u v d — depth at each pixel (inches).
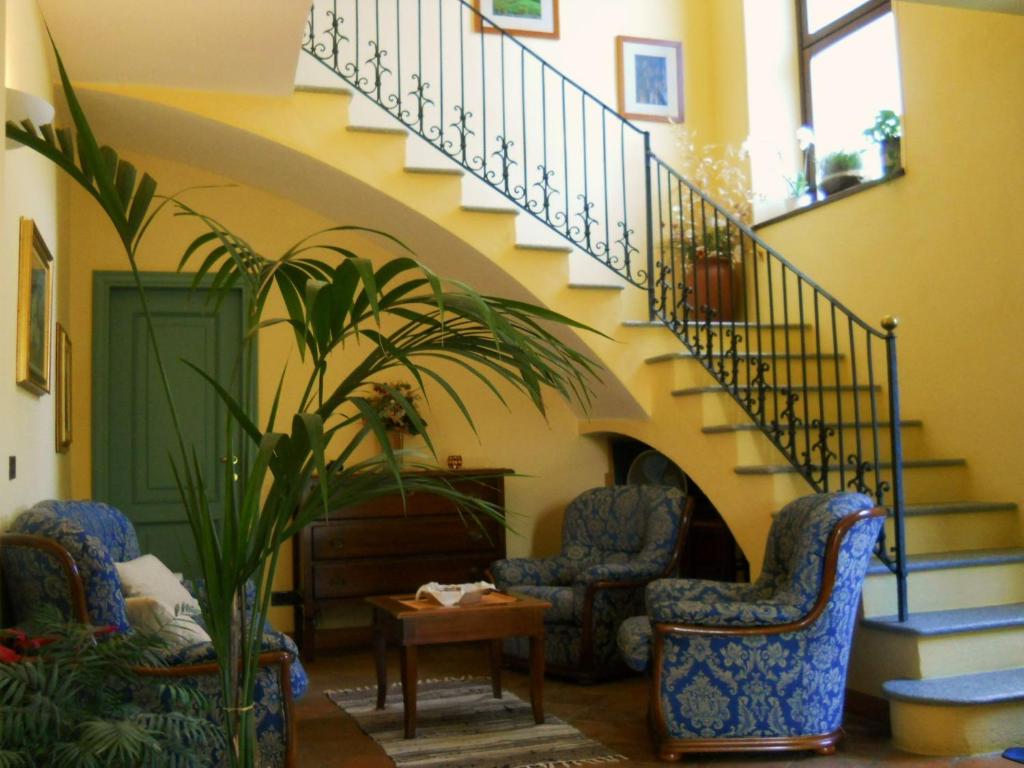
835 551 149.3
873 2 253.3
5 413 121.4
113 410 245.1
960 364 209.2
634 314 276.4
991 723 147.1
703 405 206.1
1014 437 196.4
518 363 87.0
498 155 271.6
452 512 249.0
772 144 276.1
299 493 89.0
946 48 212.2
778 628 148.7
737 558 247.9
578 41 282.0
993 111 200.4
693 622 150.1
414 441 261.4
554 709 186.5
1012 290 196.2
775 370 193.6
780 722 149.8
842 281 241.9
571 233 275.1
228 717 90.5
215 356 251.3
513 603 177.2
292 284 96.7
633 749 157.8
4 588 125.9
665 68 289.7
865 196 235.0
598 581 206.2
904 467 201.0
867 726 165.3
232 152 228.7
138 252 244.1
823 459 184.7
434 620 169.2
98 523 156.5
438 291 76.3
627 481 271.4
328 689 206.4
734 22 284.7
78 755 82.8
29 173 150.1
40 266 156.8
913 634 157.2
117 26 176.6
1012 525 195.5
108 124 223.0
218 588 88.4
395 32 265.4
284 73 198.5
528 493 269.3
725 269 262.7
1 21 106.5
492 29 274.4
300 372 253.8
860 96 257.9
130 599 128.6
